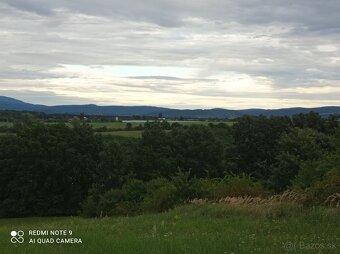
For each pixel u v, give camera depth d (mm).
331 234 9695
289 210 13031
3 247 8625
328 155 27141
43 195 65750
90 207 40062
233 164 68188
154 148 67875
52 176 65625
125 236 10023
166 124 80625
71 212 66688
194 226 12047
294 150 46906
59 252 7902
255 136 66938
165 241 8914
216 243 8578
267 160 66625
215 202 17188
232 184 21625
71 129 70438
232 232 10430
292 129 52219
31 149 65188
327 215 11734
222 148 69750
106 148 64938
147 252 7684
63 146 66375
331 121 68438
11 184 64750
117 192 37938
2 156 65625
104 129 94875
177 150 68938
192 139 69000
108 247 8281
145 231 11430
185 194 20203
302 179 25500
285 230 10445
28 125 71125
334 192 13531
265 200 15953
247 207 14664
